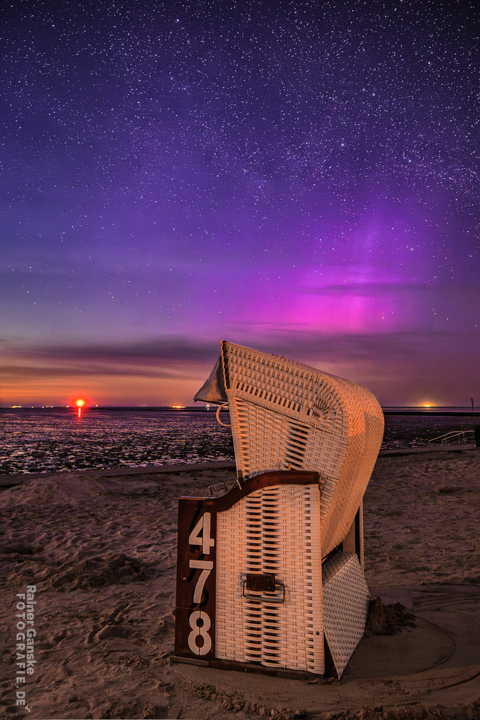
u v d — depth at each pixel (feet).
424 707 6.23
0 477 30.37
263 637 7.46
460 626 9.26
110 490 26.50
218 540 7.79
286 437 7.57
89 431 234.99
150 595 11.66
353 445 7.50
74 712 6.57
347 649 7.76
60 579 12.75
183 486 28.17
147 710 6.50
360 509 9.99
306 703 6.57
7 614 10.61
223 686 7.06
